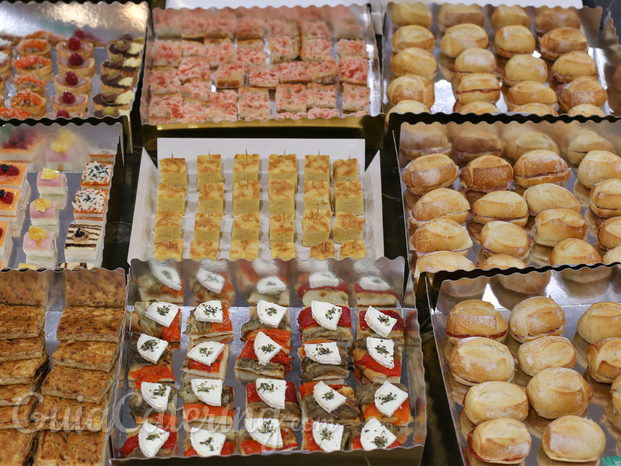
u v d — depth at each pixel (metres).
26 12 1.04
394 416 0.63
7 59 1.00
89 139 0.87
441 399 0.65
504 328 0.69
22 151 0.87
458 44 1.02
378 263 0.71
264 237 0.83
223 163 0.90
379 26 1.09
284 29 1.07
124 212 0.83
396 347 0.69
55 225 0.82
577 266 0.72
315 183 0.87
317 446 0.60
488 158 0.85
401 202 0.84
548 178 0.85
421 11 1.06
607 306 0.70
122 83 0.98
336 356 0.67
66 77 0.98
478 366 0.65
